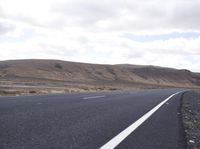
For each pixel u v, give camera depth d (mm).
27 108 12602
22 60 168250
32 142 6480
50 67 150000
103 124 9445
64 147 6176
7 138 6734
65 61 174625
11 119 9414
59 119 9984
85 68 169375
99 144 6562
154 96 29094
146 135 7926
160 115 12844
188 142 7395
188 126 10266
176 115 13227
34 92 31938
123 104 17500
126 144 6699
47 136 7180
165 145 6816
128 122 10164
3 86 41625
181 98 28141
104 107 14945
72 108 13531
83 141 6816
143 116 12070
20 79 84375
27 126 8352
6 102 15141
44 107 13312
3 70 122000
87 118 10609
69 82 88312
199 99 30828
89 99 19688
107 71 180750
